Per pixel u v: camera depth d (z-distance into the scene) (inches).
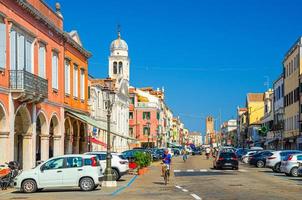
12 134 1106.1
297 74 2544.3
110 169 1077.1
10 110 1092.5
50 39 1412.4
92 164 980.6
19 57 1159.6
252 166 2022.6
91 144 2010.3
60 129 1510.8
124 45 3690.9
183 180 1234.0
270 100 3969.0
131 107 4037.9
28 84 1127.6
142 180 1258.6
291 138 2657.5
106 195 861.2
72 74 1669.5
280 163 1524.4
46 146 1369.3
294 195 813.2
